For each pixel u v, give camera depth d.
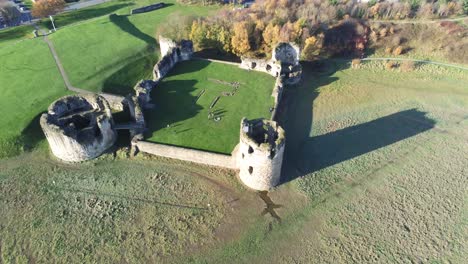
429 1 78.25
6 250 35.69
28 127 47.78
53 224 38.06
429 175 44.25
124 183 42.47
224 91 55.62
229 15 72.62
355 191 42.19
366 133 50.69
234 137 46.59
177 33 70.50
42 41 67.38
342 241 37.06
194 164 44.84
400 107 56.22
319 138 49.59
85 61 61.41
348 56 69.12
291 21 71.75
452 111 55.53
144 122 46.81
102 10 86.81
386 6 74.94
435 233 37.75
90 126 44.28
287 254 36.06
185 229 37.75
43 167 44.28
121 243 36.38
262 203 40.69
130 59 63.09
